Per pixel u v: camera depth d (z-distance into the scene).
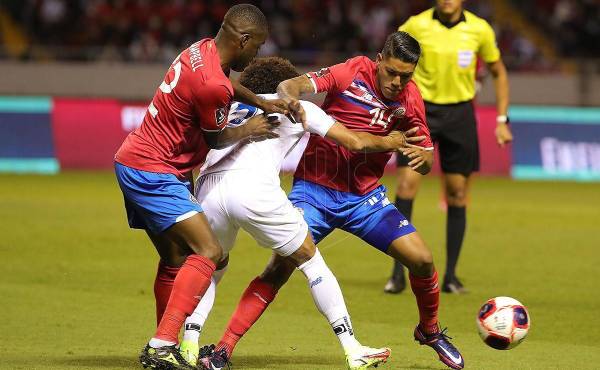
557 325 29.19
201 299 21.58
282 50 92.81
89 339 25.62
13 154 77.00
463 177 34.22
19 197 60.00
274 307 31.17
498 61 34.97
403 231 22.69
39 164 77.12
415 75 34.31
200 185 21.59
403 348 25.45
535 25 105.69
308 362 23.09
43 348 24.31
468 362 23.62
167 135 20.64
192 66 20.25
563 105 88.19
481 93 84.19
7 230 46.91
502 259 41.81
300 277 37.12
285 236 21.11
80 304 30.73
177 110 20.44
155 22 93.62
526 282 36.47
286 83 21.83
